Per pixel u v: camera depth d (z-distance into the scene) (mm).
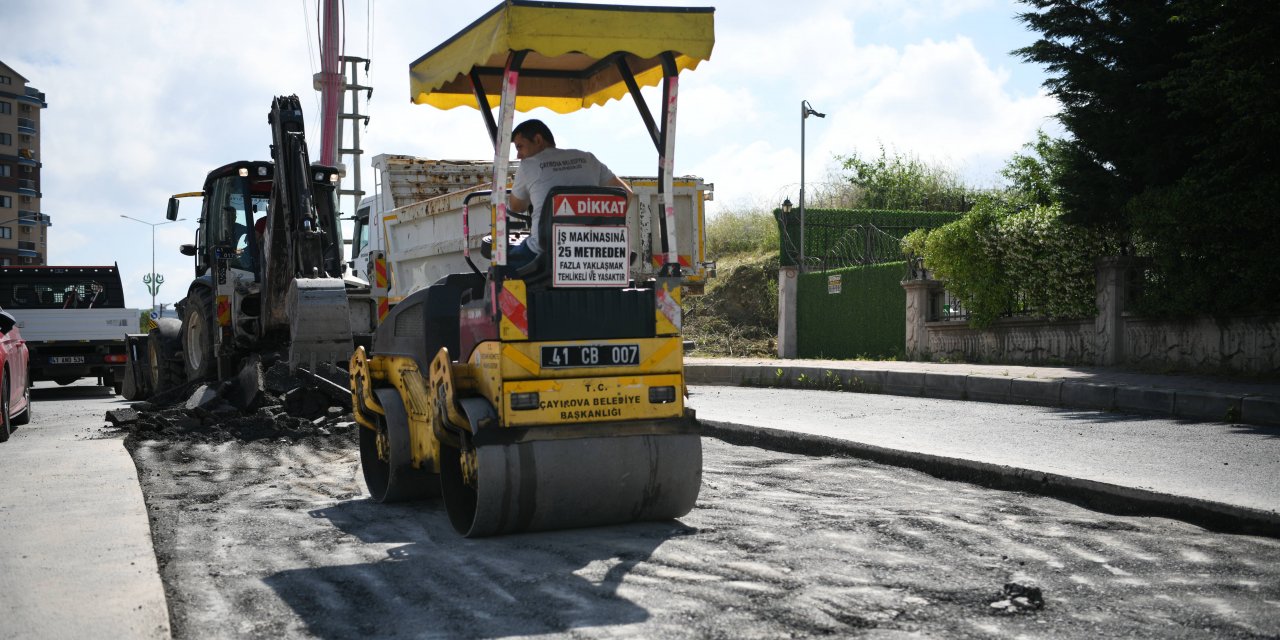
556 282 5824
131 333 20188
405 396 7098
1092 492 6730
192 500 7332
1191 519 6102
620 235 5977
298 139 11453
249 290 13086
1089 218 14406
